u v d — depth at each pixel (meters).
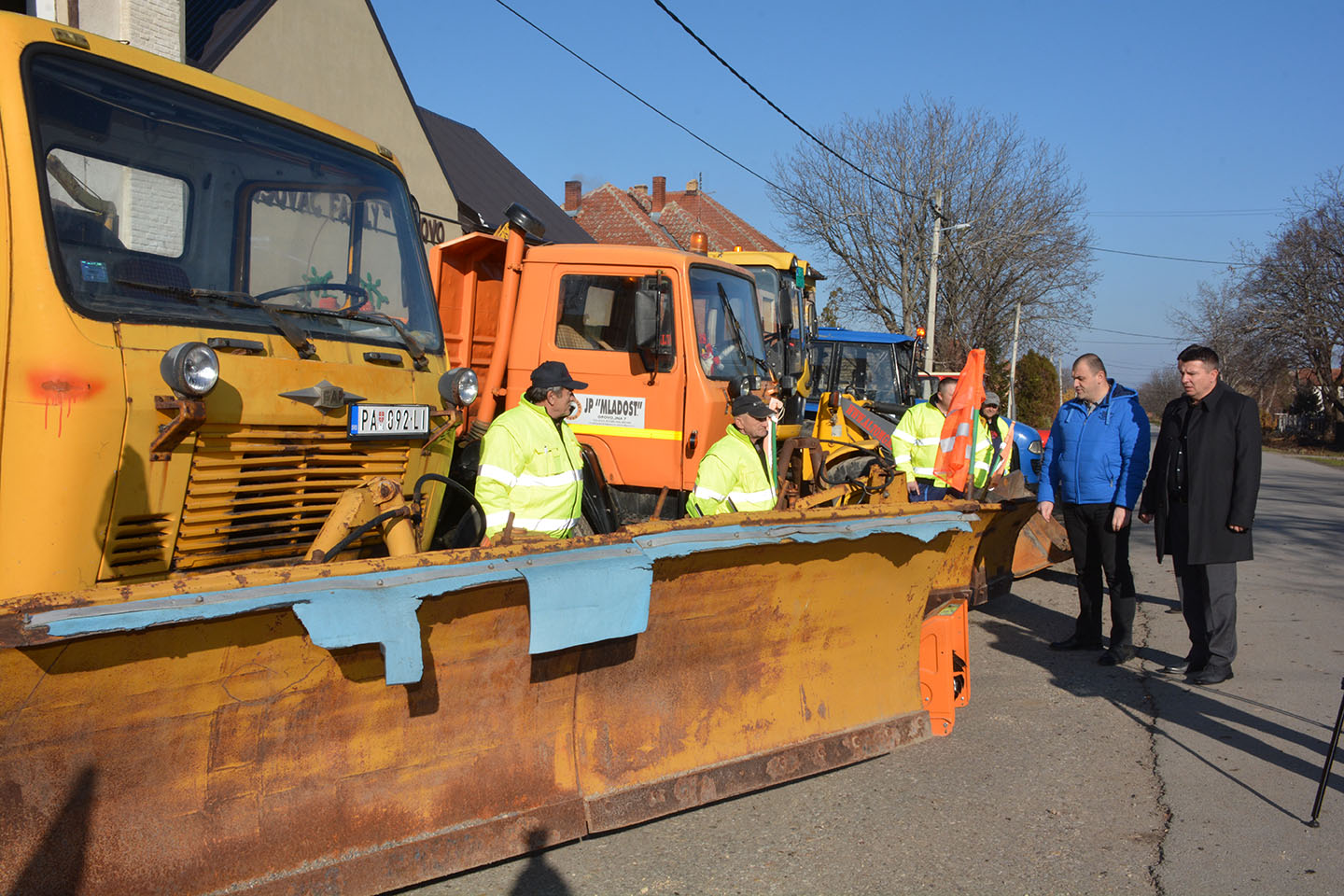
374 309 4.16
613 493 6.27
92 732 2.35
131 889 2.43
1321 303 41.50
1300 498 17.91
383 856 2.91
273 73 12.05
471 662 3.13
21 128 2.96
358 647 2.81
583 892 3.32
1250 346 44.38
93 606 2.19
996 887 3.44
